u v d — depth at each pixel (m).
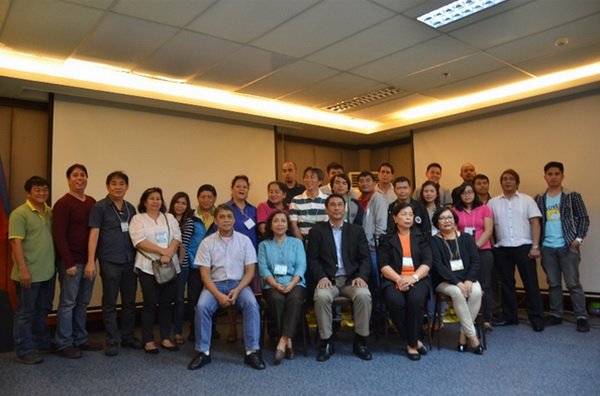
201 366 3.19
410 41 4.10
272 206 4.20
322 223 3.74
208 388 2.76
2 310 2.25
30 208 3.47
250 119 6.11
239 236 3.59
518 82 5.40
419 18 3.65
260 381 2.87
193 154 5.72
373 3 3.38
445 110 6.43
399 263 3.53
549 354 3.31
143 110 5.36
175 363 3.31
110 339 3.55
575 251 4.24
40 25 3.59
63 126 4.79
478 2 3.45
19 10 3.34
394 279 3.44
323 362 3.25
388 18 3.63
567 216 4.29
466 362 3.17
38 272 3.43
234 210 4.11
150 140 5.38
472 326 3.39
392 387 2.70
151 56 4.30
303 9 3.43
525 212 4.41
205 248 3.47
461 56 4.52
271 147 6.50
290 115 6.54
